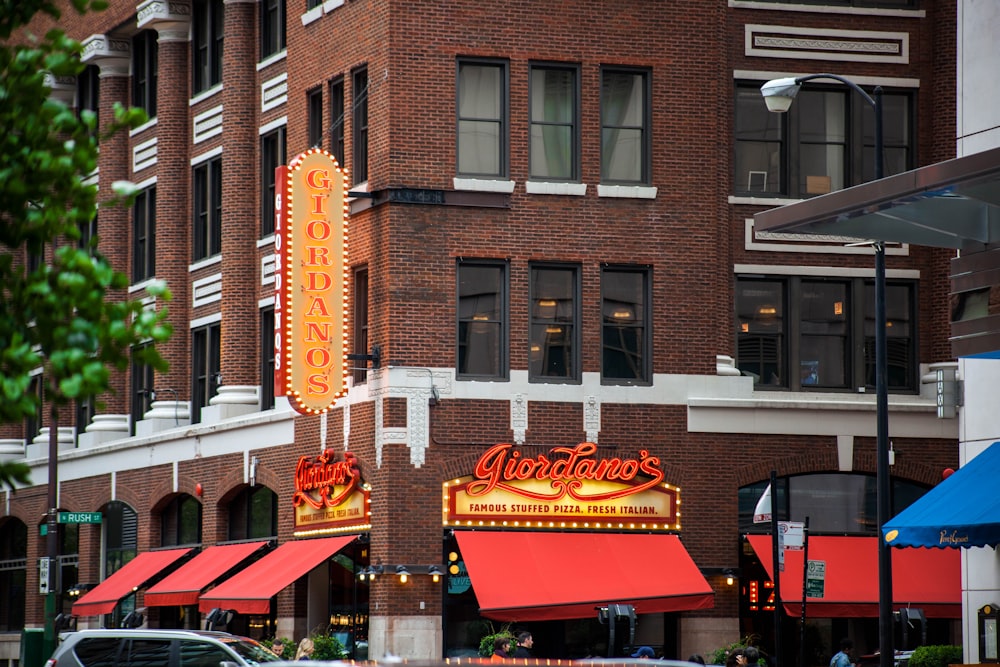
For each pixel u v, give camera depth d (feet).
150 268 232.53
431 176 170.09
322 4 186.19
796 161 183.52
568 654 172.65
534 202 172.86
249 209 207.21
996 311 120.98
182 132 225.15
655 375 175.01
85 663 130.21
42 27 257.14
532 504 169.78
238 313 206.08
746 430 177.47
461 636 168.45
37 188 70.54
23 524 273.75
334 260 169.48
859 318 183.52
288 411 189.26
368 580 171.22
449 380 169.07
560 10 175.01
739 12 183.83
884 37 185.57
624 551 170.19
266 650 131.03
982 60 136.77
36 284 67.97
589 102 175.01
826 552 177.06
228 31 209.87
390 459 167.02
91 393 66.64
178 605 206.69
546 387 171.63
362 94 177.88
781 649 167.73
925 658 143.64
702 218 177.47
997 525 118.83
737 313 182.29
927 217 123.95
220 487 203.21
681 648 173.27
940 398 140.67
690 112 178.09
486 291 171.83
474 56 172.35
